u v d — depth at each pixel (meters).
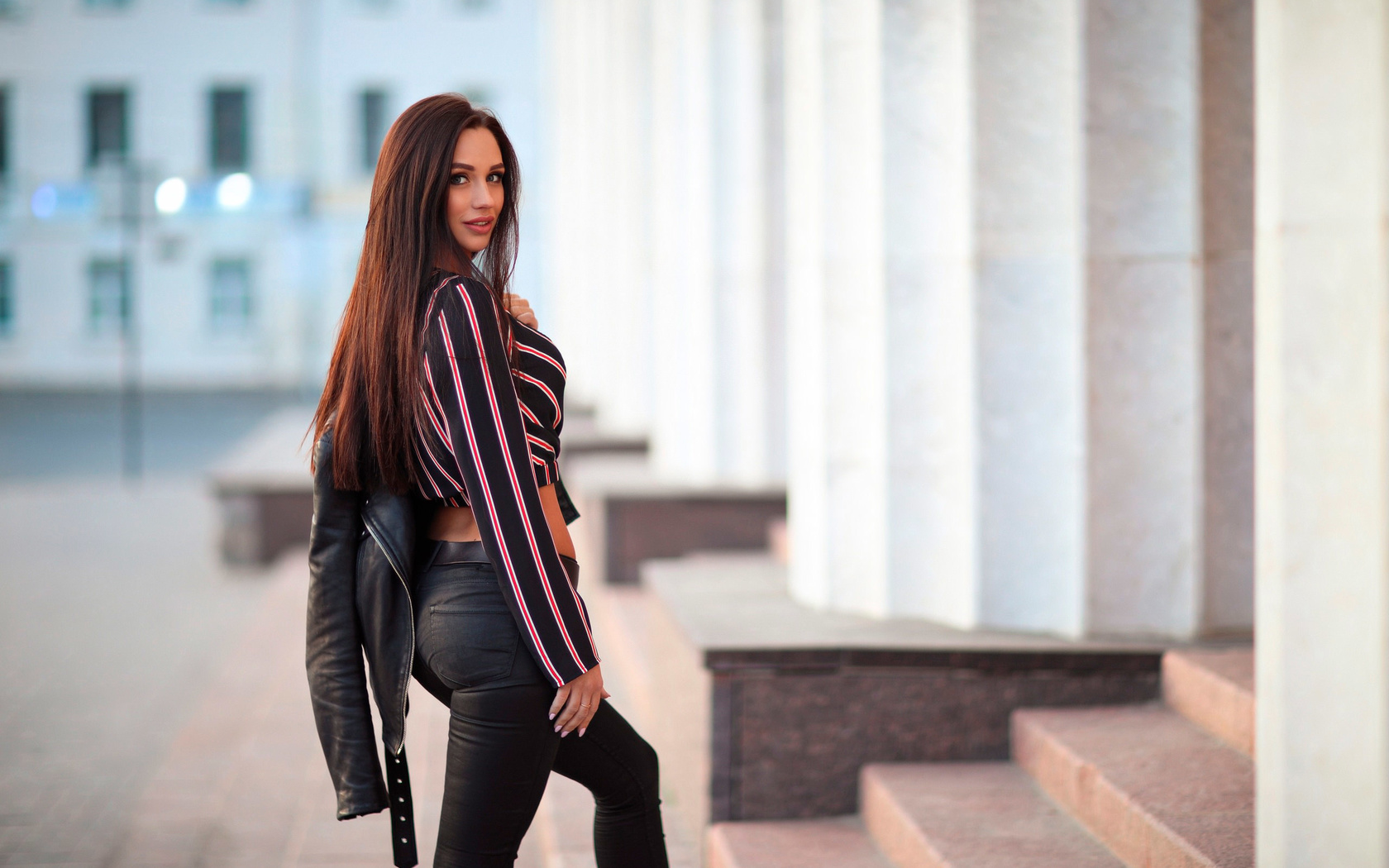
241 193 34.34
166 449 22.61
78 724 6.57
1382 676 1.96
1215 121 4.05
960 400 4.40
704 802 3.97
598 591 8.23
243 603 9.90
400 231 2.39
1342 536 2.04
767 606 4.74
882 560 4.57
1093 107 4.07
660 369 9.23
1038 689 3.95
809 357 4.87
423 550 2.47
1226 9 4.02
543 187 29.50
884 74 4.56
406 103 39.66
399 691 2.43
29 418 29.00
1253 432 4.11
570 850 4.10
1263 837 2.23
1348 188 2.03
